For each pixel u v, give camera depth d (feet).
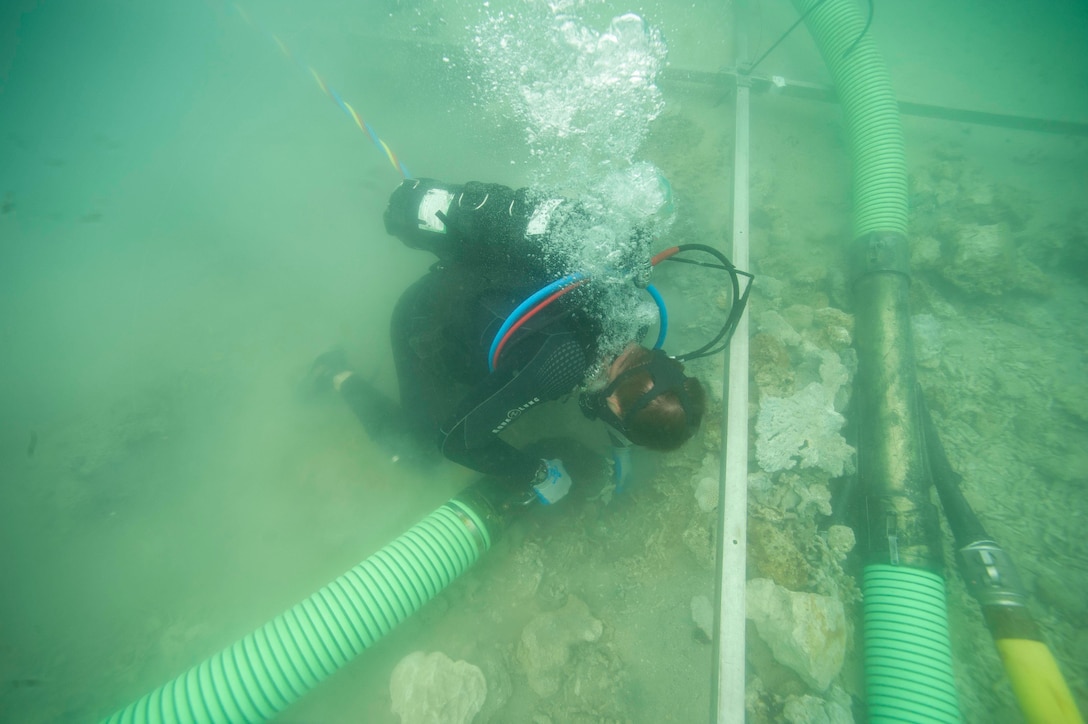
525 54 10.73
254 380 8.79
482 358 4.90
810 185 11.09
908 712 5.55
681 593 6.69
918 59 13.75
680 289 8.89
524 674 6.30
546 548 7.15
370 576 5.91
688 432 4.27
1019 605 5.81
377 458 7.97
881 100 9.96
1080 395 8.44
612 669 6.25
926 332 9.04
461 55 11.22
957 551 6.56
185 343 9.06
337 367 8.12
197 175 10.59
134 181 10.58
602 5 12.76
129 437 7.88
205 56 12.03
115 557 7.32
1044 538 7.45
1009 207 10.68
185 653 6.47
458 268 5.16
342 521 7.57
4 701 6.19
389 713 6.10
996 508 7.77
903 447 6.99
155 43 12.01
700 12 12.76
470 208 4.65
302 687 5.54
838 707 5.62
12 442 8.05
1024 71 13.15
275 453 8.14
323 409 8.46
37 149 10.84
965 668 6.42
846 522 6.95
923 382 8.89
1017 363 9.09
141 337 9.12
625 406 4.26
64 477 7.67
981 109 11.93
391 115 10.88
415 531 6.31
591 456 7.51
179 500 7.75
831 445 6.82
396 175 10.31
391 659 6.48
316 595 5.87
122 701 6.13
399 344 6.06
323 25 12.14
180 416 8.34
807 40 13.24
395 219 5.19
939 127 12.34
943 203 10.88
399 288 9.64
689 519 6.96
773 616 5.87
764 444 6.82
